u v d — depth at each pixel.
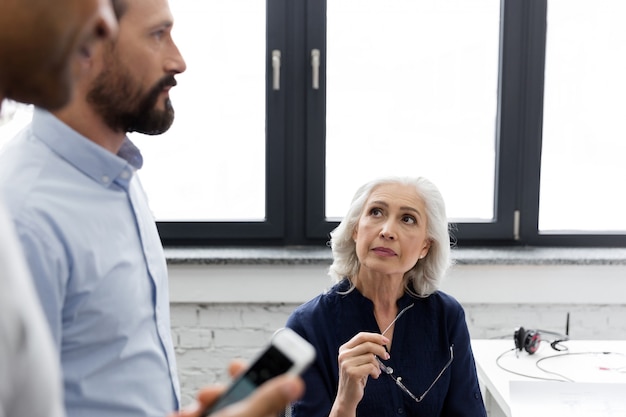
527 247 2.73
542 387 1.62
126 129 1.08
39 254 0.91
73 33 0.52
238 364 0.74
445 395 1.60
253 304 2.58
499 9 2.66
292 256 2.54
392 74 2.67
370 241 1.58
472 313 2.61
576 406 1.53
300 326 1.59
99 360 1.00
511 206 2.72
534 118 2.68
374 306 1.63
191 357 2.60
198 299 2.54
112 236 1.03
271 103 2.64
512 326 2.61
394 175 1.66
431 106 2.69
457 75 2.68
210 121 2.67
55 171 1.00
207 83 2.64
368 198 1.64
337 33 2.64
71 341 0.97
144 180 2.69
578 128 2.71
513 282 2.57
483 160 2.73
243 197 2.72
